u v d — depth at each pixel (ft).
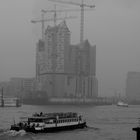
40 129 532.73
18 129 525.34
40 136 514.68
